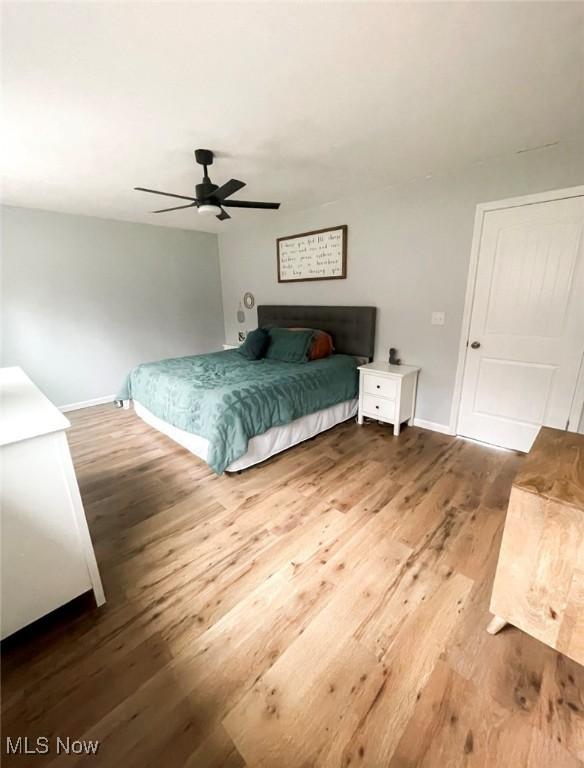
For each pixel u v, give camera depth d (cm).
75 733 100
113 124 188
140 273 437
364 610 138
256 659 120
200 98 165
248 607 140
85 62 138
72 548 131
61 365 389
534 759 92
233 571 159
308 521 193
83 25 118
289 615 136
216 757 95
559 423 248
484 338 271
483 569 157
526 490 105
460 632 128
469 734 98
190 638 128
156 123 188
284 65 142
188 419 249
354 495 218
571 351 233
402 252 306
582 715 102
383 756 94
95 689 111
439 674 114
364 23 120
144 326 452
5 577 118
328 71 146
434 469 248
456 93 163
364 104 172
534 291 241
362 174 271
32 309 361
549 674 113
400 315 321
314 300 399
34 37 123
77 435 325
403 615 135
